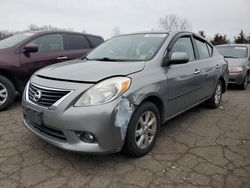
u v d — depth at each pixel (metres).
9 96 4.76
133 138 2.80
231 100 6.18
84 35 6.31
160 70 3.23
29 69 4.99
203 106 5.26
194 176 2.65
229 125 4.22
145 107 2.92
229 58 8.23
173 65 3.51
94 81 2.65
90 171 2.72
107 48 4.02
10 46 4.91
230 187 2.47
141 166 2.83
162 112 3.31
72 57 5.74
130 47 3.75
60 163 2.87
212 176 2.65
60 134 2.70
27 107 2.96
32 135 3.60
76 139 2.58
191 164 2.89
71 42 5.90
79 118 2.50
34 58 5.07
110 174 2.67
